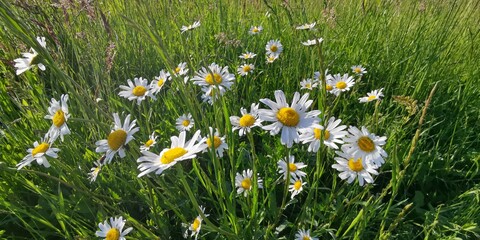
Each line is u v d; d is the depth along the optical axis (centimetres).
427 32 60
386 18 63
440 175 43
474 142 48
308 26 53
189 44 60
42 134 36
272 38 67
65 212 32
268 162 41
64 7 48
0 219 36
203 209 33
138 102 39
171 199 34
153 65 56
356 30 65
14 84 46
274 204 34
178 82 26
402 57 58
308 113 21
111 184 38
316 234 30
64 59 44
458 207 37
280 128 21
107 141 23
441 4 62
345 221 31
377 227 36
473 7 60
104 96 45
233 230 29
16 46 49
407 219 38
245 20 71
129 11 63
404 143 42
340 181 37
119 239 27
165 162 20
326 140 25
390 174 42
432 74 54
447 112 51
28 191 39
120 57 54
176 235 35
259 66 61
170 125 42
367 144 24
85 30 52
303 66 56
